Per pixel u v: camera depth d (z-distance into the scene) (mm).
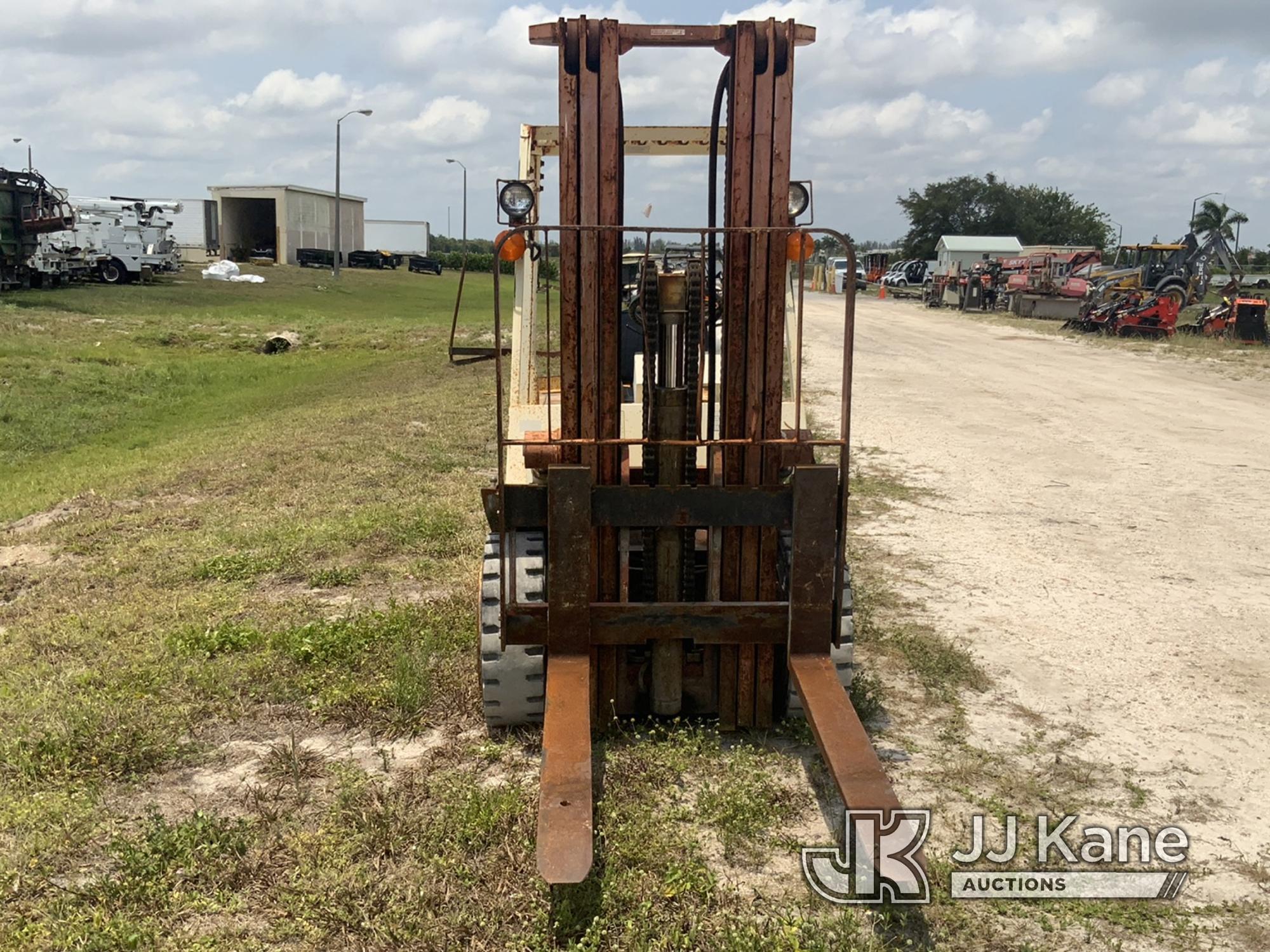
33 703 5484
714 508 4586
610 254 4512
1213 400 17656
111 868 4039
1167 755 5004
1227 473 11539
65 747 4902
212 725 5273
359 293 49312
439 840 4102
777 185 4480
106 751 4898
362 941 3557
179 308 37156
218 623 6602
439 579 7625
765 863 4035
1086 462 12172
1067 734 5219
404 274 65062
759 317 4617
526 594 4863
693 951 3521
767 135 4445
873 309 47312
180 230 69562
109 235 44250
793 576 4539
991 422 15070
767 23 4355
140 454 15391
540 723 5094
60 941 3557
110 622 6773
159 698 5520
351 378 23516
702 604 4625
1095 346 28188
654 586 4852
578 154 4438
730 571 4844
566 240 4508
